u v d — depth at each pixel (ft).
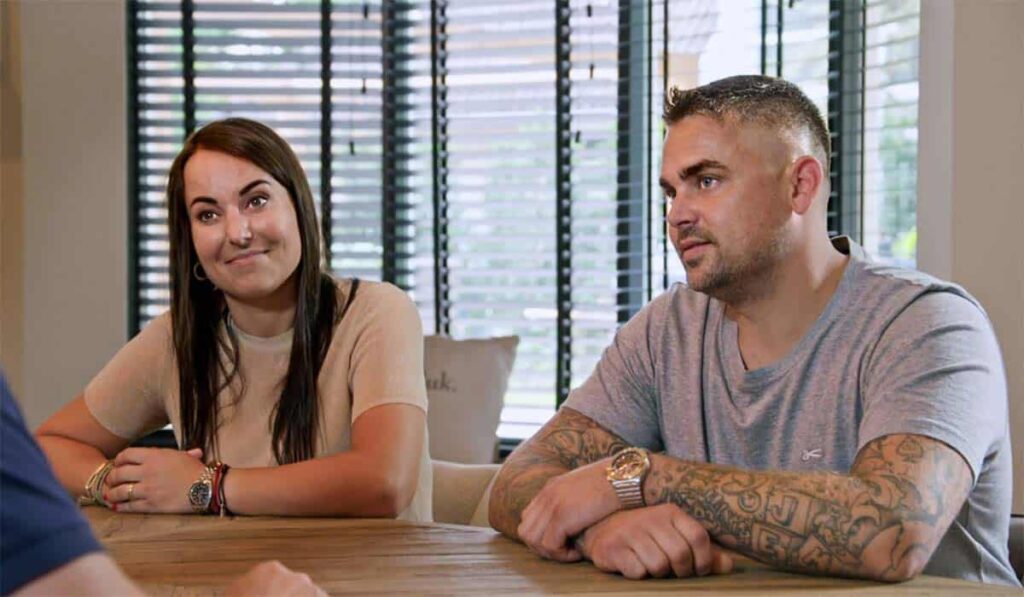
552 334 11.83
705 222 5.41
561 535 4.80
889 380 5.12
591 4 11.46
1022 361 8.48
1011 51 8.44
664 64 10.82
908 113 9.96
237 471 6.19
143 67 12.07
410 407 6.67
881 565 4.39
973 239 8.60
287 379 6.84
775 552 4.51
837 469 5.52
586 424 6.19
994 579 5.30
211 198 6.54
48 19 11.37
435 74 11.66
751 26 10.94
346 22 11.94
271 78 12.07
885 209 10.28
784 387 5.66
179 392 7.09
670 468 4.76
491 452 10.07
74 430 7.16
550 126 11.75
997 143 8.50
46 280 11.48
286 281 6.84
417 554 5.01
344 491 6.21
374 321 6.89
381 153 12.01
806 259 5.53
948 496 4.60
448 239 12.01
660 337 6.25
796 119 5.45
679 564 4.51
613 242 11.61
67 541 2.24
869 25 10.21
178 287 6.99
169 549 5.18
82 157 11.51
